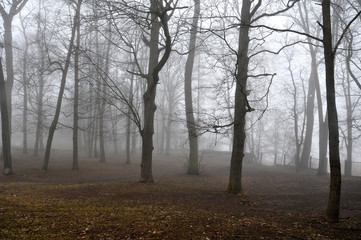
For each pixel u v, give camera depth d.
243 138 12.03
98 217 7.30
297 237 6.25
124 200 9.99
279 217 8.12
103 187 12.52
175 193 11.68
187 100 20.33
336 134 7.46
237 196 11.50
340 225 7.23
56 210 7.84
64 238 5.69
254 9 12.04
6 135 16.61
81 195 10.84
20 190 11.41
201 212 8.40
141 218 7.36
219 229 6.61
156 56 14.53
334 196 7.54
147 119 14.11
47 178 16.97
